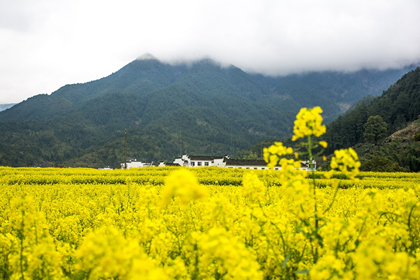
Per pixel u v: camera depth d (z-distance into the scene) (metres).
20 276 3.61
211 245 2.70
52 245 3.72
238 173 25.94
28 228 4.10
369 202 3.89
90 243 2.58
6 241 4.41
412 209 4.22
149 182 20.17
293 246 4.12
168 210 7.64
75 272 4.03
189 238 3.76
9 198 11.69
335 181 3.83
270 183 17.58
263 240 3.98
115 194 12.52
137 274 2.27
